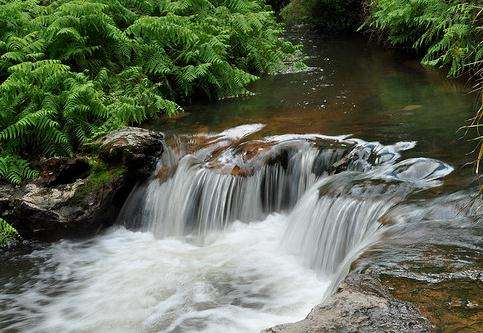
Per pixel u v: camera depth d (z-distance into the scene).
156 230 7.09
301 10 18.02
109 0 10.39
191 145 7.68
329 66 12.16
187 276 5.77
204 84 10.08
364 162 6.34
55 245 6.90
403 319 3.09
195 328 4.80
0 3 9.63
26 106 7.85
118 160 7.21
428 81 9.89
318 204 5.80
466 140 6.57
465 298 3.29
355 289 3.46
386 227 4.71
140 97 8.97
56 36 8.99
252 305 5.07
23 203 6.86
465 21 10.02
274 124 8.05
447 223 4.46
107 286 5.77
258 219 6.80
